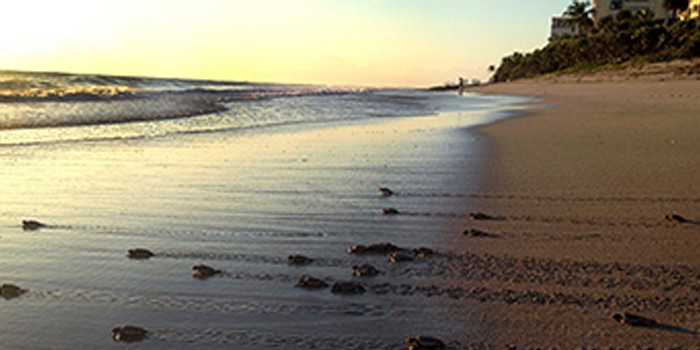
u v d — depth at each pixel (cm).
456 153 1319
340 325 448
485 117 2545
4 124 1794
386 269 561
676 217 708
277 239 666
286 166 1152
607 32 8356
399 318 458
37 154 1287
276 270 566
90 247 643
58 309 481
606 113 2534
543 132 1748
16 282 541
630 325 433
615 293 493
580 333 425
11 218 762
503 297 492
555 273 541
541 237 654
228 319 459
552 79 7794
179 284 532
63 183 984
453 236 666
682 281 514
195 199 864
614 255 586
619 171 1030
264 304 486
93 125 1897
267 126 2041
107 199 866
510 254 598
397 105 3722
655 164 1096
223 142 1545
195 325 449
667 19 9088
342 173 1073
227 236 679
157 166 1154
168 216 770
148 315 468
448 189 914
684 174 988
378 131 1881
